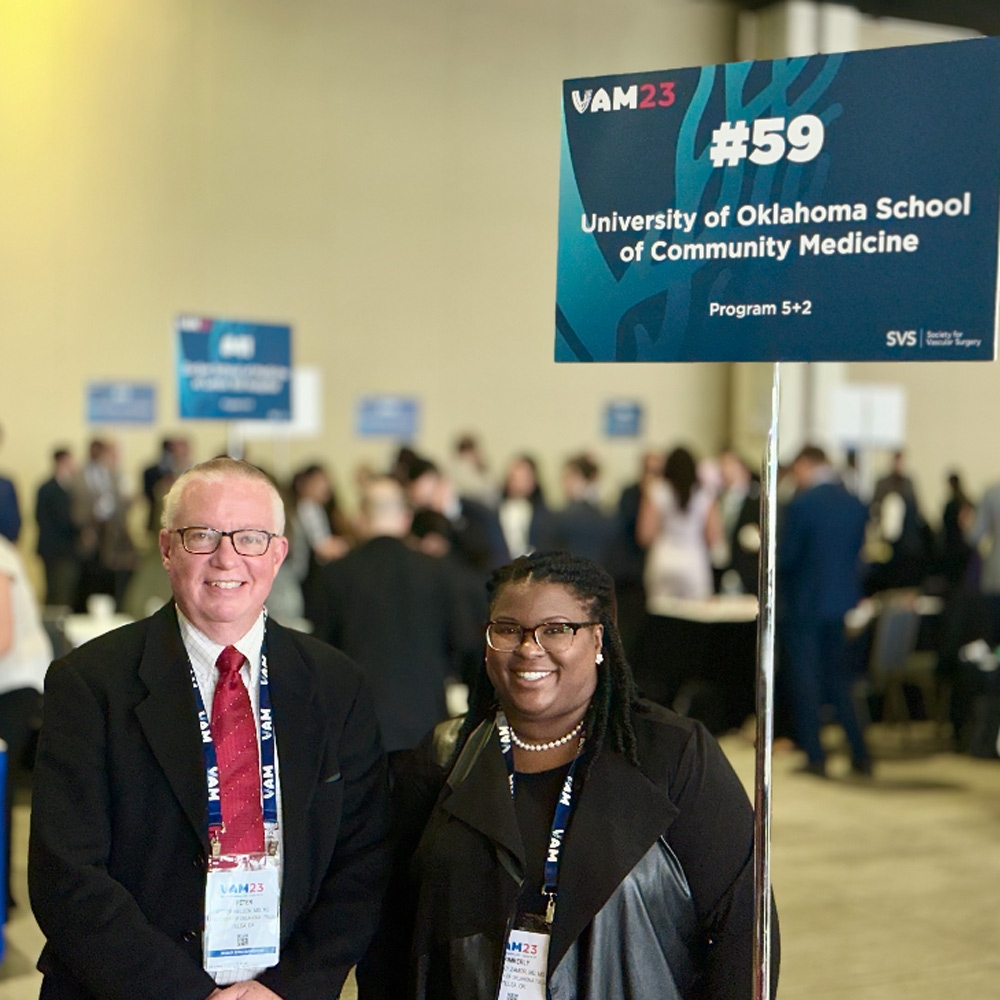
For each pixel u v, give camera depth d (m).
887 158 1.61
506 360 12.76
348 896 1.86
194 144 11.26
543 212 12.91
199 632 1.86
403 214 12.21
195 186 11.27
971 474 14.41
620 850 1.74
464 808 1.82
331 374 11.92
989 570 7.12
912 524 9.88
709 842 1.80
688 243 1.74
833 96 1.64
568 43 12.89
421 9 12.20
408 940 1.95
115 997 1.69
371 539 4.05
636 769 1.80
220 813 1.80
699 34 13.37
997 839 5.43
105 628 5.75
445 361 12.47
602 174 1.78
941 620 7.43
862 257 1.63
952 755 7.09
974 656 7.08
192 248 11.30
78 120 10.81
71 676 1.84
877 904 4.56
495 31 12.56
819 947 4.12
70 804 1.77
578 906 1.72
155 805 1.79
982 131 1.56
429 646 3.97
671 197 1.74
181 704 1.82
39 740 1.83
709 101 1.71
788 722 7.13
